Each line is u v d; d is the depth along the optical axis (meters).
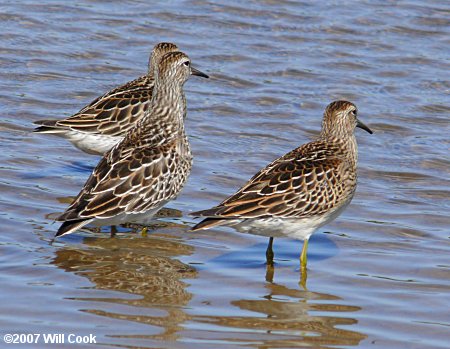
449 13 28.48
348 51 26.16
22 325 13.37
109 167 16.28
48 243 16.16
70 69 24.55
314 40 26.77
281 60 25.56
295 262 16.02
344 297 14.73
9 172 18.97
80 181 18.81
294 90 23.92
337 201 15.81
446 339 13.48
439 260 16.03
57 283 14.73
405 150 20.94
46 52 25.31
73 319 13.61
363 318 14.06
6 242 16.05
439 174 19.83
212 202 18.16
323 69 25.14
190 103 22.88
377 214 17.83
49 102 22.61
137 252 16.06
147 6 28.52
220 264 15.80
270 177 15.44
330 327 13.75
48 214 17.25
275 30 27.30
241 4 28.75
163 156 16.58
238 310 14.15
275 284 15.11
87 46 25.86
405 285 15.16
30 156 19.86
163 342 13.06
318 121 22.30
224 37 26.78
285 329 13.65
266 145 20.92
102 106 19.88
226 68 24.97
